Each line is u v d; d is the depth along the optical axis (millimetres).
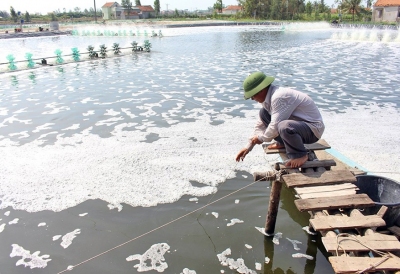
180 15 86750
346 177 3043
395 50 19938
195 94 9836
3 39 33125
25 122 7414
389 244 2385
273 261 3260
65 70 14586
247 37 32062
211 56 18719
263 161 5328
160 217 3957
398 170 4793
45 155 5660
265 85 3184
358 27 44031
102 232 3715
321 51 20156
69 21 72875
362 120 7133
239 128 6883
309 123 3176
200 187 4598
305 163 3229
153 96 9656
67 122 7395
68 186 4652
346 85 10594
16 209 4145
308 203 2746
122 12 82250
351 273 2160
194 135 6520
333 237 2520
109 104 8836
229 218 3932
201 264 3229
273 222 3545
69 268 3201
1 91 10500
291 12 68125
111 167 5199
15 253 3406
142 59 17984
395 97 9000
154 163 5320
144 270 3160
